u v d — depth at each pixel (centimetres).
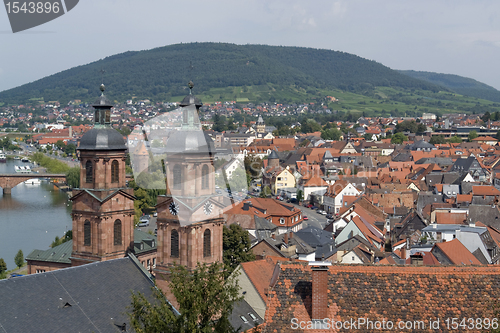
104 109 8631
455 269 4428
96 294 7169
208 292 4831
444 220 16262
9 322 6222
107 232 8619
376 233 16212
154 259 10962
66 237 14525
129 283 7631
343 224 17000
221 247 8012
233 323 8025
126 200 8788
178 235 7706
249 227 13900
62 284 7000
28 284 6719
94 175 8594
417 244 13300
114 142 8625
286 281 4394
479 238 11688
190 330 4641
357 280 4378
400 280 4381
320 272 4259
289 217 17250
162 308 4803
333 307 4262
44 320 6469
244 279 8719
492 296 4303
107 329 6788
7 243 16800
